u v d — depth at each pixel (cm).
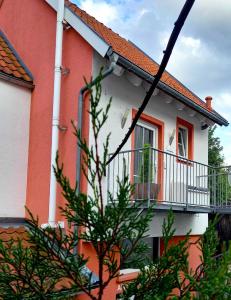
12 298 251
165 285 265
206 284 226
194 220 993
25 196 747
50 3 762
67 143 702
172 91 813
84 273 280
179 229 930
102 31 923
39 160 741
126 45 1092
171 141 924
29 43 809
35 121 762
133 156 794
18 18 848
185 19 233
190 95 1076
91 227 242
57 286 294
